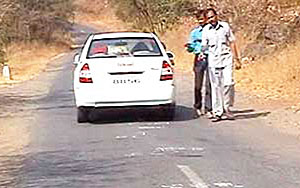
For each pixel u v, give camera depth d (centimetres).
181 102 2083
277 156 1222
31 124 1733
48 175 1114
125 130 1553
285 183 1012
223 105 1697
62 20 7400
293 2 3119
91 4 12950
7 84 3198
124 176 1085
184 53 4166
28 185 1048
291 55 2597
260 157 1214
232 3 3412
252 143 1359
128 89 1609
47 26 6862
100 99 1609
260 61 2794
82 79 1622
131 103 1619
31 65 4884
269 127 1563
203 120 1688
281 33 2858
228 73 1655
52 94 2570
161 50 1669
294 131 1505
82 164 1194
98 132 1541
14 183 1066
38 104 2219
